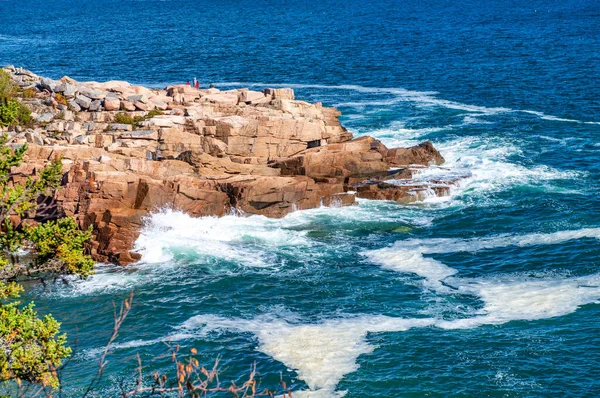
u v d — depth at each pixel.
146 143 71.94
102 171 62.19
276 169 70.69
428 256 56.94
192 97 88.62
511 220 63.41
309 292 51.41
